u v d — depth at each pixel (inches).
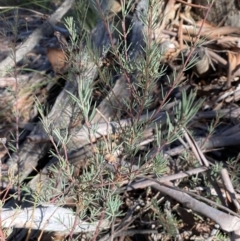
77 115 84.1
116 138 79.6
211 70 122.0
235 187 92.2
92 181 73.9
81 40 81.4
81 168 94.9
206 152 106.0
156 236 91.6
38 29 135.9
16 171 101.8
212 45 122.7
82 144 95.0
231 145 104.2
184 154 93.4
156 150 77.9
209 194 90.7
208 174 85.9
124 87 104.4
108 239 85.7
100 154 75.9
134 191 98.3
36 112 122.8
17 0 175.5
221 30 121.6
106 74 91.6
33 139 104.5
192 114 70.3
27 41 133.5
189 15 125.1
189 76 122.8
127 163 85.5
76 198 78.2
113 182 75.5
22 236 88.8
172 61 120.0
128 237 93.6
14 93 101.0
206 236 90.7
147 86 71.4
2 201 76.3
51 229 79.8
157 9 71.2
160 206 95.1
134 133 74.0
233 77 120.1
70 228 79.5
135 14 96.1
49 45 138.3
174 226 84.4
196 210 80.9
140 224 93.3
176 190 84.6
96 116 102.7
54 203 78.1
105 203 76.5
